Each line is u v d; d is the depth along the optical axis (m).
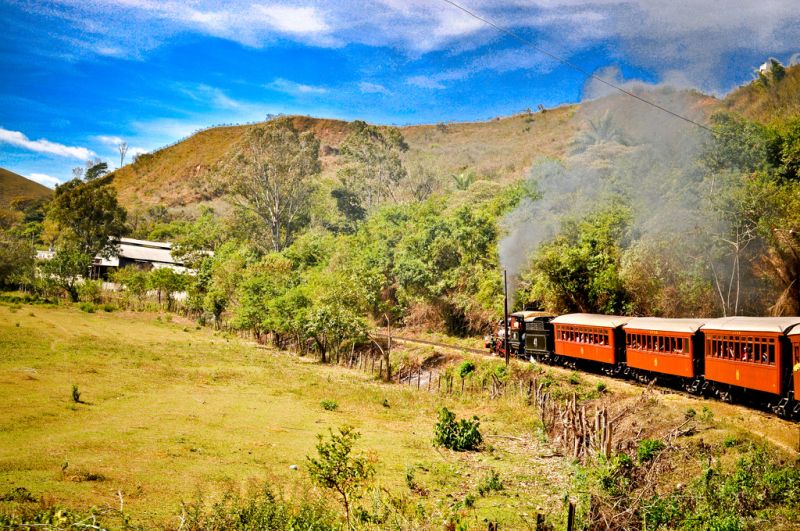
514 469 19.31
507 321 37.75
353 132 133.12
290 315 51.88
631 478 14.98
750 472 14.59
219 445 19.75
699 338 23.56
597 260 36.75
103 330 53.41
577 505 13.98
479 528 13.45
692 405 21.94
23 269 89.19
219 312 67.81
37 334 44.72
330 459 12.18
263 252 88.06
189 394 29.06
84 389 27.45
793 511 12.91
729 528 11.77
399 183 107.75
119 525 11.88
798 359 17.83
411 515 13.45
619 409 23.62
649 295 33.66
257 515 12.02
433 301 53.03
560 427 22.98
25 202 174.25
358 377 40.72
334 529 11.55
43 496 13.29
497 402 30.25
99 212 100.06
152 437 20.05
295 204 97.06
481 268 48.31
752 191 28.89
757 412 20.42
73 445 18.25
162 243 118.81
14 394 25.00
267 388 32.88
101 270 102.38
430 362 42.06
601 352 29.47
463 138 175.62
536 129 150.00
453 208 63.94
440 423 23.25
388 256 61.53
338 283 49.16
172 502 13.80
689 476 15.45
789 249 27.78
